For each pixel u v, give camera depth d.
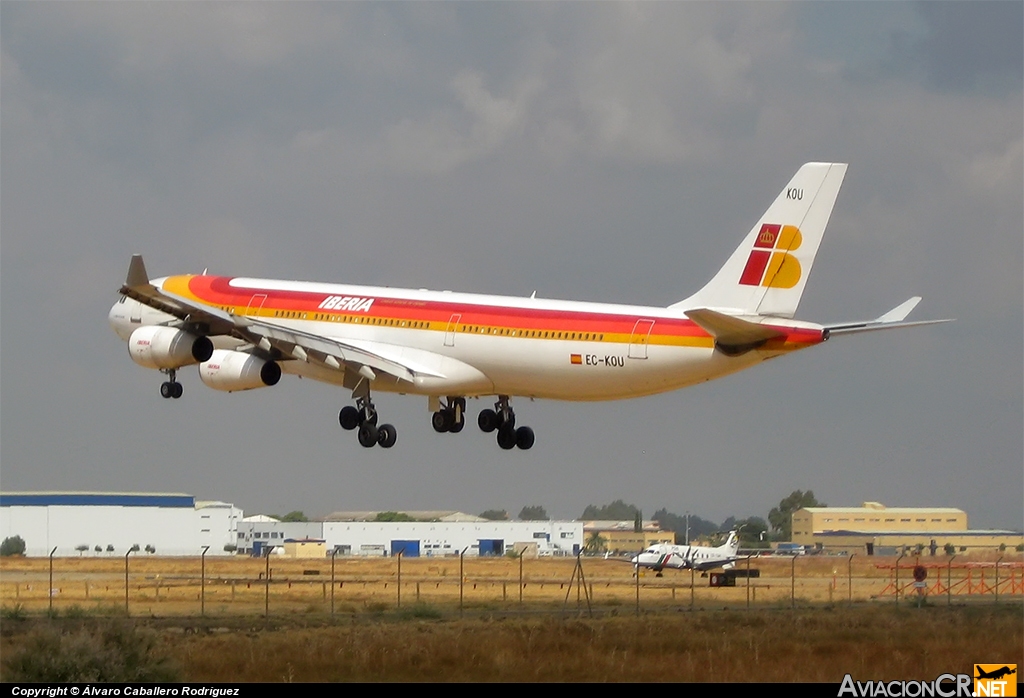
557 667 91.81
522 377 128.62
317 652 95.12
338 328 139.12
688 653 97.75
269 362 133.75
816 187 118.00
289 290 143.75
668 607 138.62
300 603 141.88
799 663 95.31
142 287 125.38
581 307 125.75
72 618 120.94
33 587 170.88
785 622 117.56
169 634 107.38
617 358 121.75
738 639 104.62
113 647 87.25
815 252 117.81
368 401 141.38
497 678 88.50
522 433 145.50
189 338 132.25
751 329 113.94
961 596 164.00
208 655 94.38
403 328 135.12
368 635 102.94
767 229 119.38
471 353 130.50
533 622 115.00
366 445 141.00
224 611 131.12
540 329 126.25
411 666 91.88
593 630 107.38
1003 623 116.88
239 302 145.25
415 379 133.25
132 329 151.38
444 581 187.50
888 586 180.75
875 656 98.75
